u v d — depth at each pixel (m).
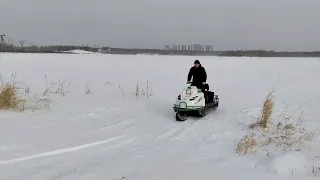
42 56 35.91
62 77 19.84
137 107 12.17
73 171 5.54
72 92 14.77
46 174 5.37
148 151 6.93
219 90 17.97
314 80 21.94
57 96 13.34
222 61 35.81
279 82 21.05
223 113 11.37
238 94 16.55
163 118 10.51
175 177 5.32
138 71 25.02
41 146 6.87
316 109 11.63
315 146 7.11
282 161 5.80
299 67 30.42
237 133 8.34
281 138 7.57
